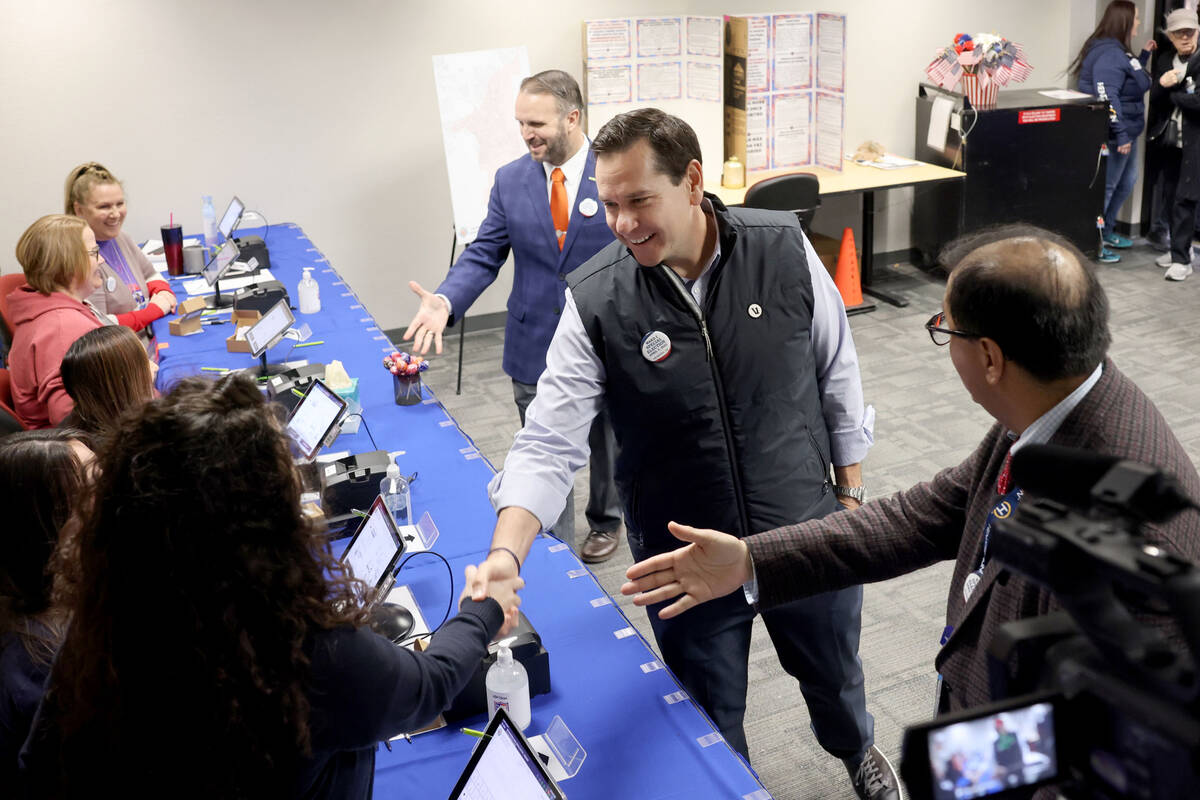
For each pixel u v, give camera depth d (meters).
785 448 1.99
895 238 6.58
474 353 5.54
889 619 3.15
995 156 6.00
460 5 5.35
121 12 4.87
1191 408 4.38
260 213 5.33
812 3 6.03
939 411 4.54
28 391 3.16
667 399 1.95
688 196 1.81
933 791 0.73
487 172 5.06
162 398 1.14
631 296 1.92
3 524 1.45
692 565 1.56
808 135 5.87
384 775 1.63
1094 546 0.67
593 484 3.50
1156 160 6.64
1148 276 6.07
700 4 5.81
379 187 5.48
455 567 2.25
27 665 1.44
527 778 1.34
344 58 5.24
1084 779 0.69
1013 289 1.13
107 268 3.96
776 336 1.96
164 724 1.10
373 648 1.23
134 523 1.07
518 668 1.71
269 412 1.16
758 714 2.78
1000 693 0.77
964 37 5.90
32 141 4.92
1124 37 6.15
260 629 1.11
